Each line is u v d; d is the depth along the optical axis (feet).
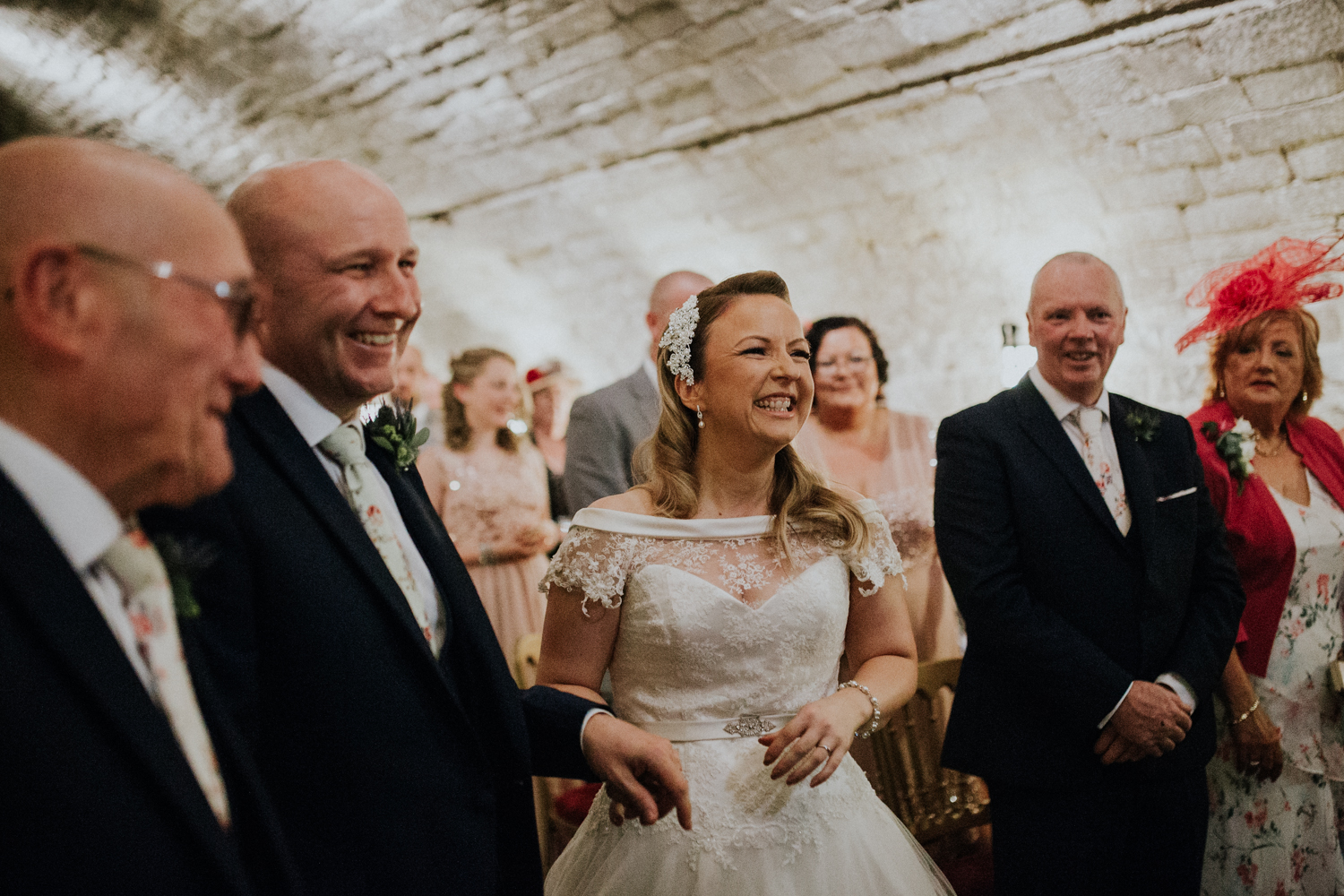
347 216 4.15
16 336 2.57
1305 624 8.34
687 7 13.98
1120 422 7.49
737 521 5.73
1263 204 12.22
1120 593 7.00
